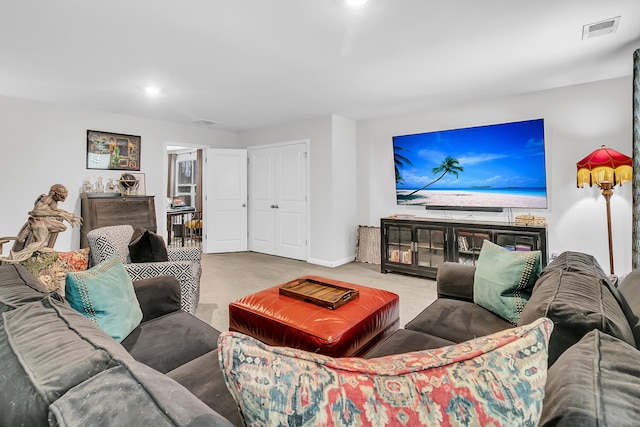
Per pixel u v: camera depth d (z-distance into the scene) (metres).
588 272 1.38
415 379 0.52
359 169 5.09
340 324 1.72
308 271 4.43
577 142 3.43
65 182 4.18
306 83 3.32
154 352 1.44
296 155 5.16
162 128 5.10
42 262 1.97
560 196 3.54
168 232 6.41
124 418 0.48
